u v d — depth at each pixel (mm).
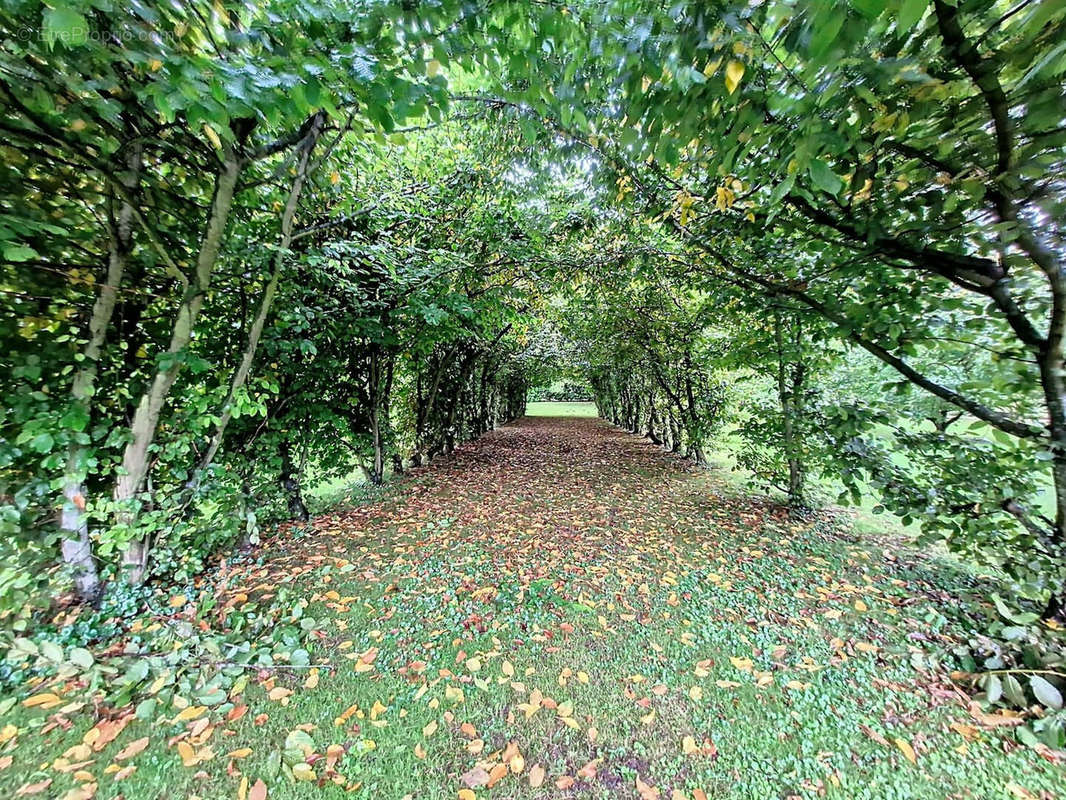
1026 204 1748
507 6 1566
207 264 2572
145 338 2936
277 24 1589
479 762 1722
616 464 8062
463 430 11195
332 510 5113
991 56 1316
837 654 2377
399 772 1675
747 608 2861
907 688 2107
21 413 2191
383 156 3973
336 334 4512
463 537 4219
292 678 2176
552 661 2340
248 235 3416
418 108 1860
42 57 1534
